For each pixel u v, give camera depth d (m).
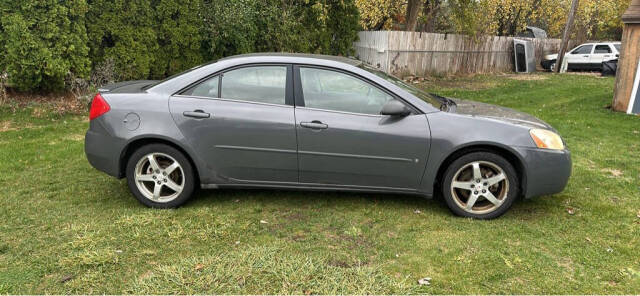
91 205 4.15
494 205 3.95
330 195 4.50
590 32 28.45
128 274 3.01
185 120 3.92
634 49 9.30
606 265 3.21
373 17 19.28
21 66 8.00
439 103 4.21
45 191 4.50
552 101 11.34
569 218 4.05
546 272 3.10
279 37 12.06
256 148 3.93
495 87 14.62
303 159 3.93
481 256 3.29
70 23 8.41
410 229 3.75
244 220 3.87
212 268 3.07
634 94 9.41
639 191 4.79
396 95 3.91
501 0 22.97
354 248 3.41
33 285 2.86
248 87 3.99
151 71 10.20
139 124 3.93
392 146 3.84
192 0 10.02
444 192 3.98
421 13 19.20
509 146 3.77
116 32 9.30
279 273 3.02
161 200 4.09
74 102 8.78
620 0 24.78
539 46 23.66
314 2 12.86
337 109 3.91
